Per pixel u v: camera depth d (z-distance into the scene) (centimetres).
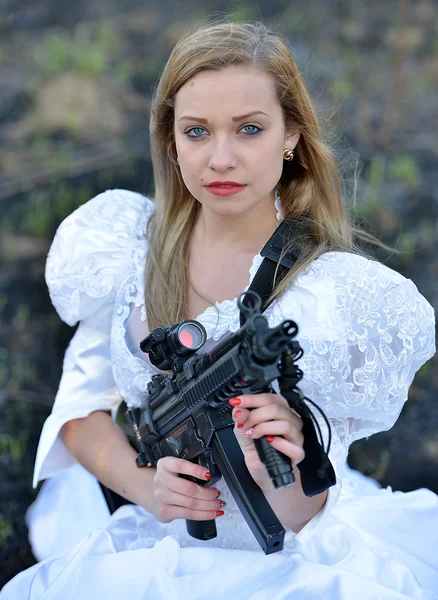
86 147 515
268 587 190
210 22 222
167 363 189
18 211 479
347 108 534
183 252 220
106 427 235
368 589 186
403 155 507
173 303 214
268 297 200
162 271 218
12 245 460
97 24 615
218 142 190
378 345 198
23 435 357
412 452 351
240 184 192
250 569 194
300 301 196
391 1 636
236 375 161
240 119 188
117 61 583
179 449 194
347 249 213
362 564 198
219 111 188
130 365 217
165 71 203
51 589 199
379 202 472
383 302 198
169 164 222
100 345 236
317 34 598
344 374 196
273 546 179
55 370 395
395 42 595
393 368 200
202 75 189
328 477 172
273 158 194
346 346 194
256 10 616
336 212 220
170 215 223
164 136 220
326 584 189
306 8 620
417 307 203
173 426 196
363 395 198
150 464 215
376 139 518
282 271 201
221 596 189
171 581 191
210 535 199
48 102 546
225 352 167
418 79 566
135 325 221
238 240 212
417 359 210
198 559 199
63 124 531
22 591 212
